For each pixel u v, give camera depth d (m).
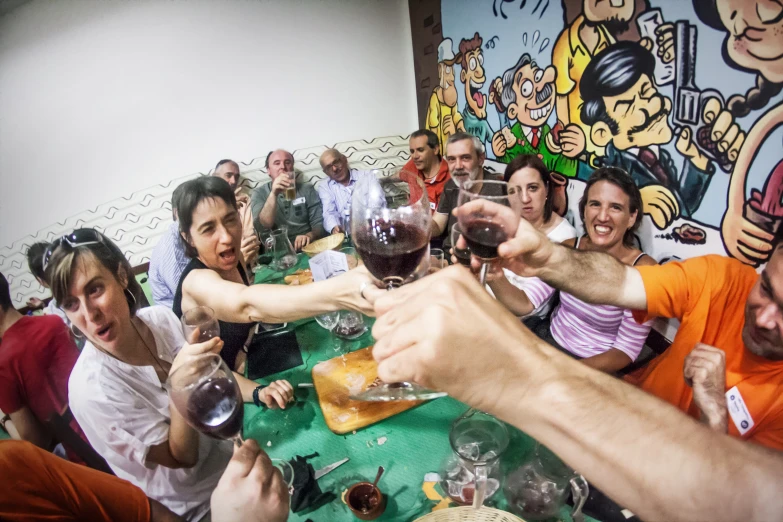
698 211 1.44
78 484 0.88
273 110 3.15
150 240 2.91
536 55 2.08
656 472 0.34
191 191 1.51
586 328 1.63
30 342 1.27
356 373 1.25
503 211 0.83
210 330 1.19
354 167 3.55
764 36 1.15
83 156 2.58
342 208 3.11
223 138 3.05
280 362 1.36
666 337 1.59
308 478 0.94
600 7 1.66
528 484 0.84
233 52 2.92
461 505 0.85
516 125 2.34
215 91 2.93
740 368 1.12
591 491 0.82
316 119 3.31
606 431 0.35
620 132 1.69
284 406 1.17
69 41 2.40
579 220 2.01
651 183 1.60
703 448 0.34
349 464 0.99
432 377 0.37
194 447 1.18
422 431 1.06
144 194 2.83
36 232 2.46
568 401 0.36
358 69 3.30
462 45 2.69
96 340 1.08
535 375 0.36
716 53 1.29
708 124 1.35
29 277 2.37
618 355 1.44
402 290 0.43
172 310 1.52
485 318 0.37
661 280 1.19
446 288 0.39
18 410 1.26
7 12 2.20
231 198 1.60
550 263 0.99
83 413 1.08
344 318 1.48
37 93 2.37
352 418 1.10
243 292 1.16
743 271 1.15
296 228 3.03
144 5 2.58
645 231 1.67
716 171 1.36
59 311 1.33
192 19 2.74
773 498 0.32
